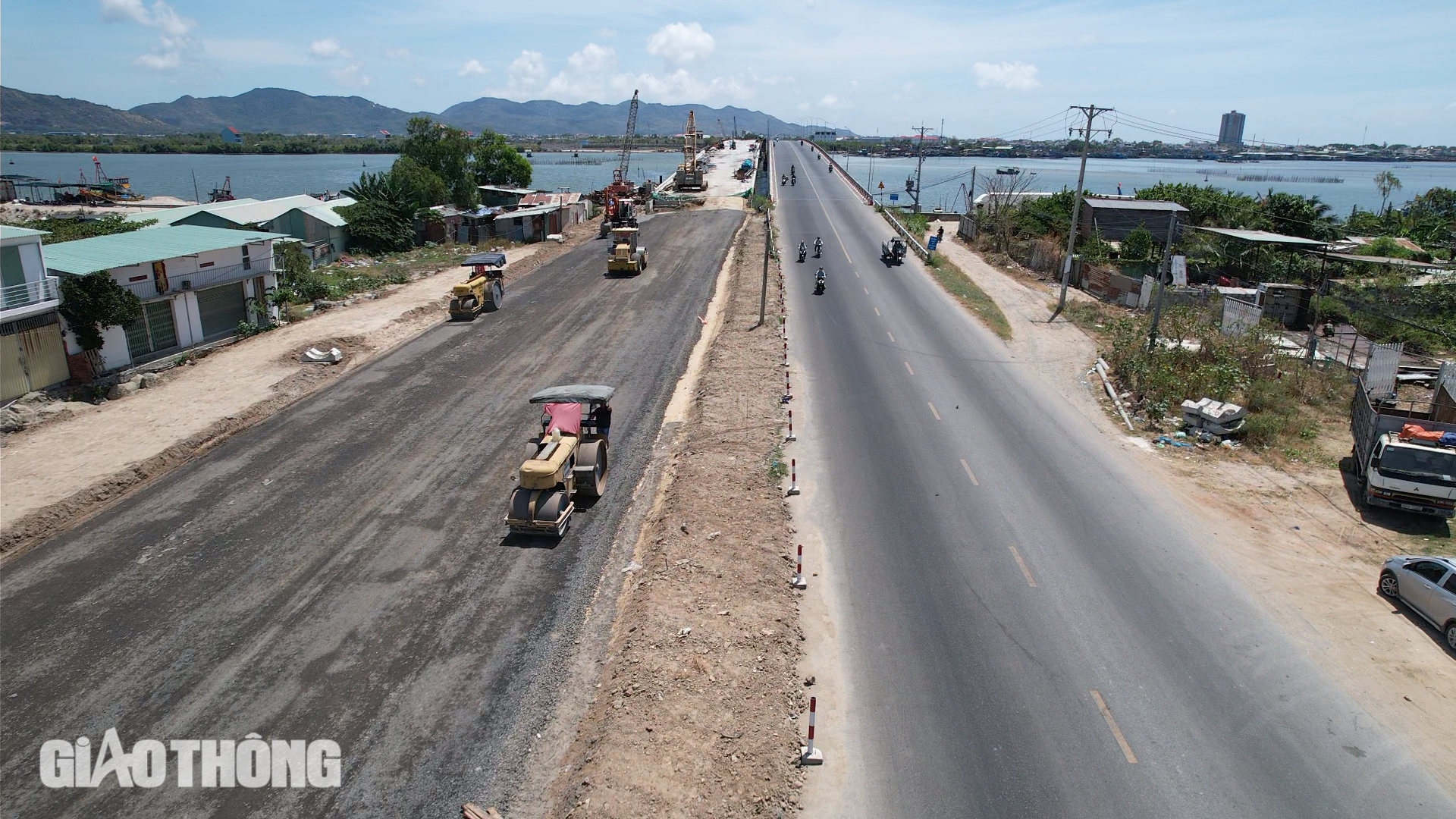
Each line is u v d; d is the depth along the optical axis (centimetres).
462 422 2427
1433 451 1903
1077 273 4822
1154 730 1226
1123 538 1819
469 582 1600
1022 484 2086
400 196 6262
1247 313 3422
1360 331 3625
